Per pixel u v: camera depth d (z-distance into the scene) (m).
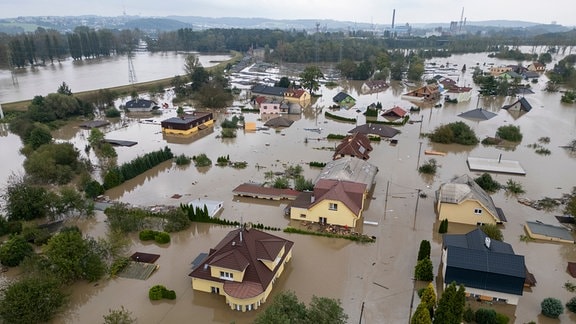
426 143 79.19
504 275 31.98
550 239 43.25
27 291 30.77
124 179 59.53
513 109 108.81
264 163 67.38
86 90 135.25
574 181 60.22
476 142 78.69
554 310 31.16
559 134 86.19
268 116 103.12
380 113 105.31
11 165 67.75
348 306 33.19
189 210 47.28
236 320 31.64
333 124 94.25
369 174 55.44
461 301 26.62
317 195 47.72
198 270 34.78
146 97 128.00
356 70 169.00
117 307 33.06
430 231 45.44
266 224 46.94
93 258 36.50
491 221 45.88
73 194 48.00
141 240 43.31
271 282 34.72
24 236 41.69
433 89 126.12
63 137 84.69
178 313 32.41
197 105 115.62
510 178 61.38
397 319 31.69
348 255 40.69
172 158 69.69
